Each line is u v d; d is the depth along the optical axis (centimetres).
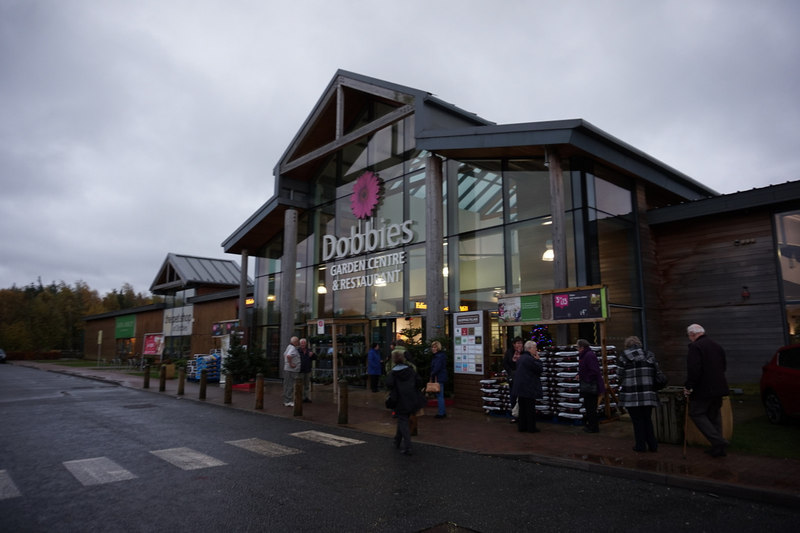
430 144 1471
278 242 2492
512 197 1482
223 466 732
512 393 971
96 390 1933
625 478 659
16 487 630
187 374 2350
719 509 536
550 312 1127
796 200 1304
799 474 619
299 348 1466
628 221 1484
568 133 1247
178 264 3566
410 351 1362
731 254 1424
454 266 1605
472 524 496
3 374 3009
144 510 542
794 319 1304
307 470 709
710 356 723
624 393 779
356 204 1980
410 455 802
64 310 7306
